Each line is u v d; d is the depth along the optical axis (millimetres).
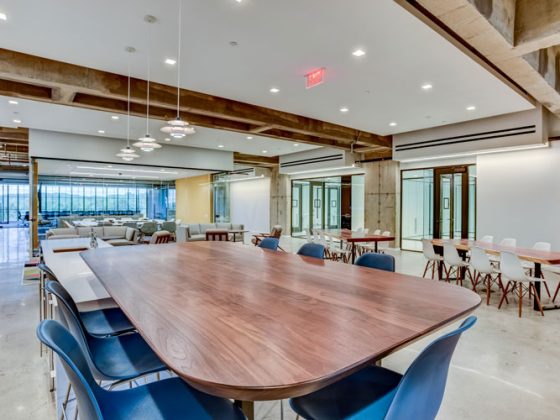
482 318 3992
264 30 3453
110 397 1280
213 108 5656
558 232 6797
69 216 10922
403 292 1773
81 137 8594
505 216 7594
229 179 12781
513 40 3402
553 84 4605
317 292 1761
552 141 6801
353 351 1044
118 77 4723
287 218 13992
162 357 993
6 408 2230
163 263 2586
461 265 5172
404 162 10039
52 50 3908
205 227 11141
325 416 1217
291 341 1119
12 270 6566
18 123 7340
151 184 13016
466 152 7633
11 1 2945
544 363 2859
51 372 2453
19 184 18766
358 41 3672
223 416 1193
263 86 5062
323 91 5254
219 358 986
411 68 4375
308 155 11992
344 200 12703
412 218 10055
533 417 2123
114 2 2971
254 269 2371
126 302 1557
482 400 2311
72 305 1670
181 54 4012
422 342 3311
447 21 3020
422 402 1070
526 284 5641
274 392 841
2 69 3910
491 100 5699
